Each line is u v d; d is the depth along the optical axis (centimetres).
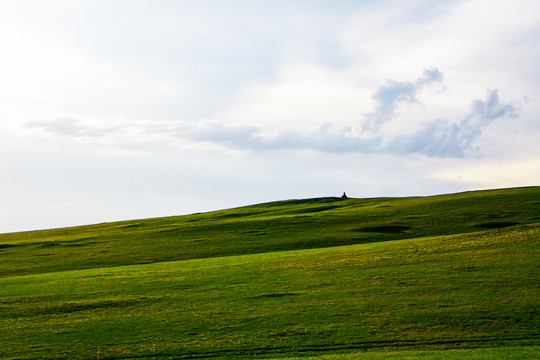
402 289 4009
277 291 4206
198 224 10188
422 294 3825
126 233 9656
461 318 3234
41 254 7644
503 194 11244
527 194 10919
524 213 8744
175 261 6303
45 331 3384
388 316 3369
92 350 3012
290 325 3309
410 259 5134
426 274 4434
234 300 4000
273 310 3656
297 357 2750
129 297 4250
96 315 3744
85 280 5091
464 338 2919
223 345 3014
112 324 3500
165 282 4791
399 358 2548
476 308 3397
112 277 5206
